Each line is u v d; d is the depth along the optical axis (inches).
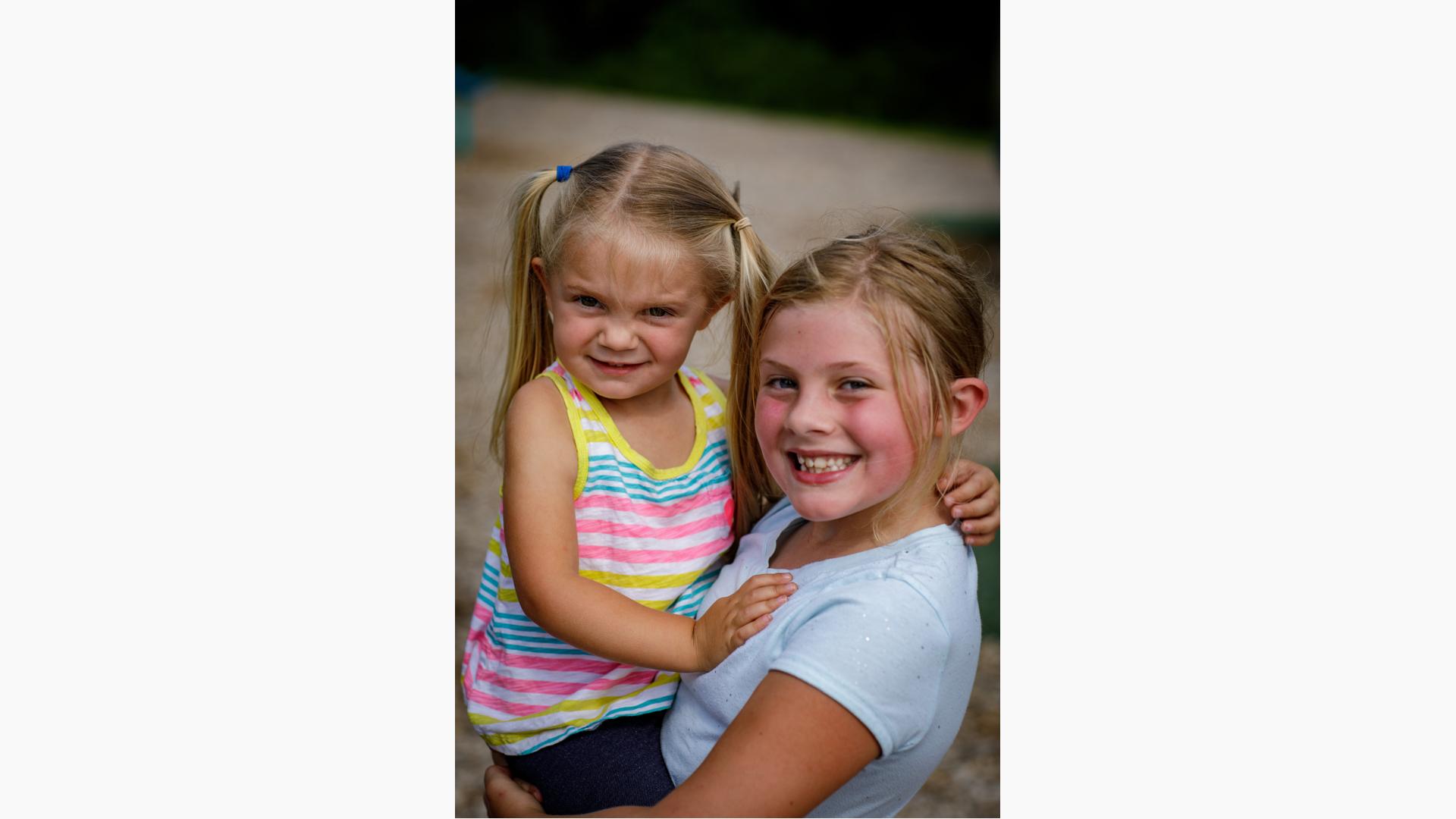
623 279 68.1
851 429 64.0
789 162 188.2
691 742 68.7
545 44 219.0
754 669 64.7
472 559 144.8
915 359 64.1
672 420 74.4
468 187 173.8
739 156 189.5
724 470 75.8
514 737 73.7
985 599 125.3
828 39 217.0
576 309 69.6
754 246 73.0
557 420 69.8
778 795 58.4
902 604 61.6
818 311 63.9
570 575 67.5
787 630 64.1
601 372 69.7
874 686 59.7
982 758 116.0
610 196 69.2
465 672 77.5
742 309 72.8
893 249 65.6
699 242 69.7
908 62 210.8
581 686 72.7
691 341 71.6
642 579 71.4
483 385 161.8
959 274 66.6
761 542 73.0
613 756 71.2
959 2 204.5
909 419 64.4
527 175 75.7
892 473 64.8
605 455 70.4
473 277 173.5
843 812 66.2
